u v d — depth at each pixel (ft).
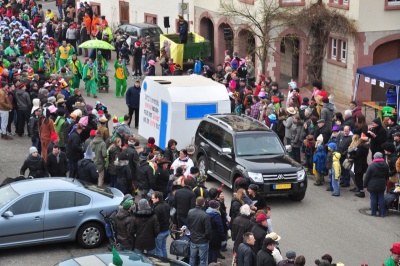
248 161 86.07
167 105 98.99
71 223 71.46
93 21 178.81
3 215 69.46
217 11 156.35
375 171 81.30
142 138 110.93
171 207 72.02
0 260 69.92
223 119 93.35
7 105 110.63
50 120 96.17
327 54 138.00
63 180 73.92
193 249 64.28
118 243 66.08
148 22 185.68
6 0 218.38
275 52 140.46
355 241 75.56
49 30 179.73
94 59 149.28
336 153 88.12
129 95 115.34
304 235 77.00
